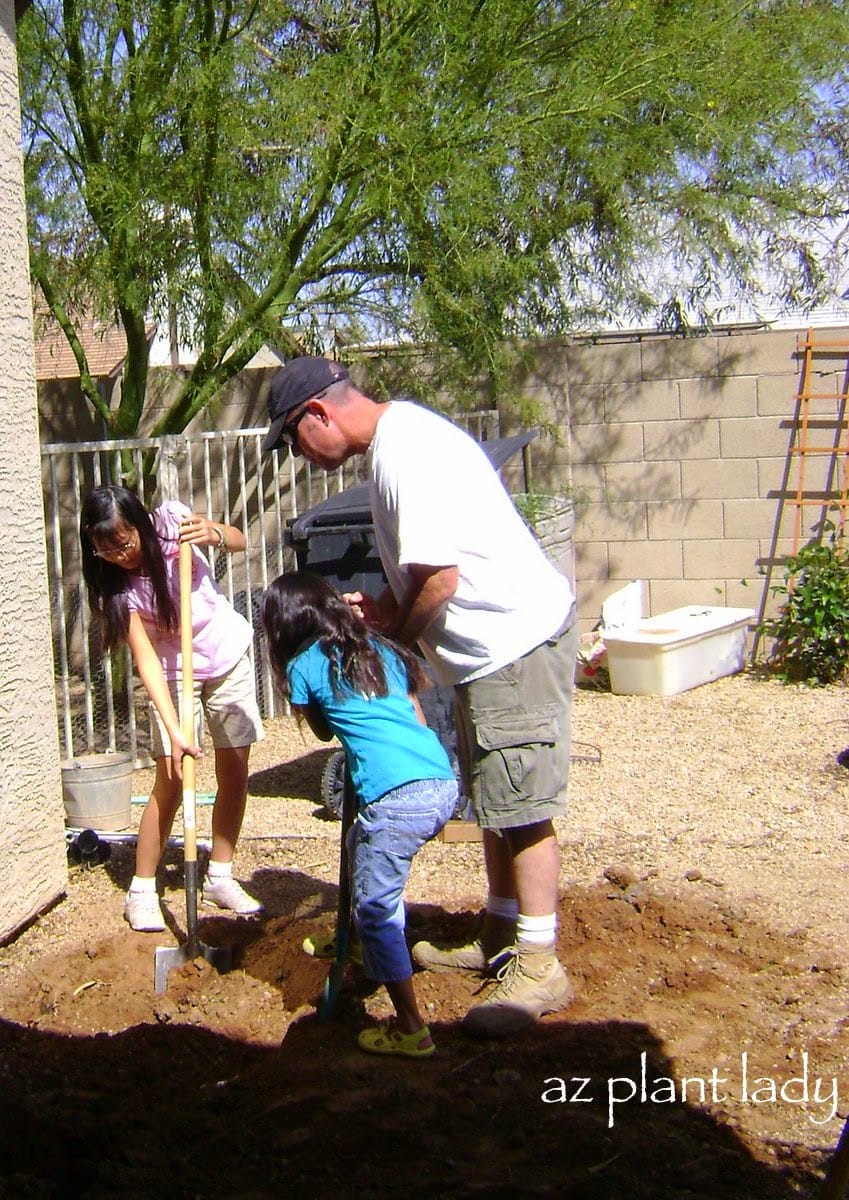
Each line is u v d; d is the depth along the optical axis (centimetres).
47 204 845
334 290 870
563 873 552
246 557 847
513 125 791
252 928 489
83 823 625
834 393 952
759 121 895
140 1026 400
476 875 552
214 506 1005
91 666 1002
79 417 1080
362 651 381
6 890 479
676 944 461
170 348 908
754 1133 339
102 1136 326
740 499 977
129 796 639
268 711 903
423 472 373
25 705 496
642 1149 329
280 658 388
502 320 899
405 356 927
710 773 720
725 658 959
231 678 499
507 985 404
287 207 798
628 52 824
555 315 935
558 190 869
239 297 809
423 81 783
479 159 781
